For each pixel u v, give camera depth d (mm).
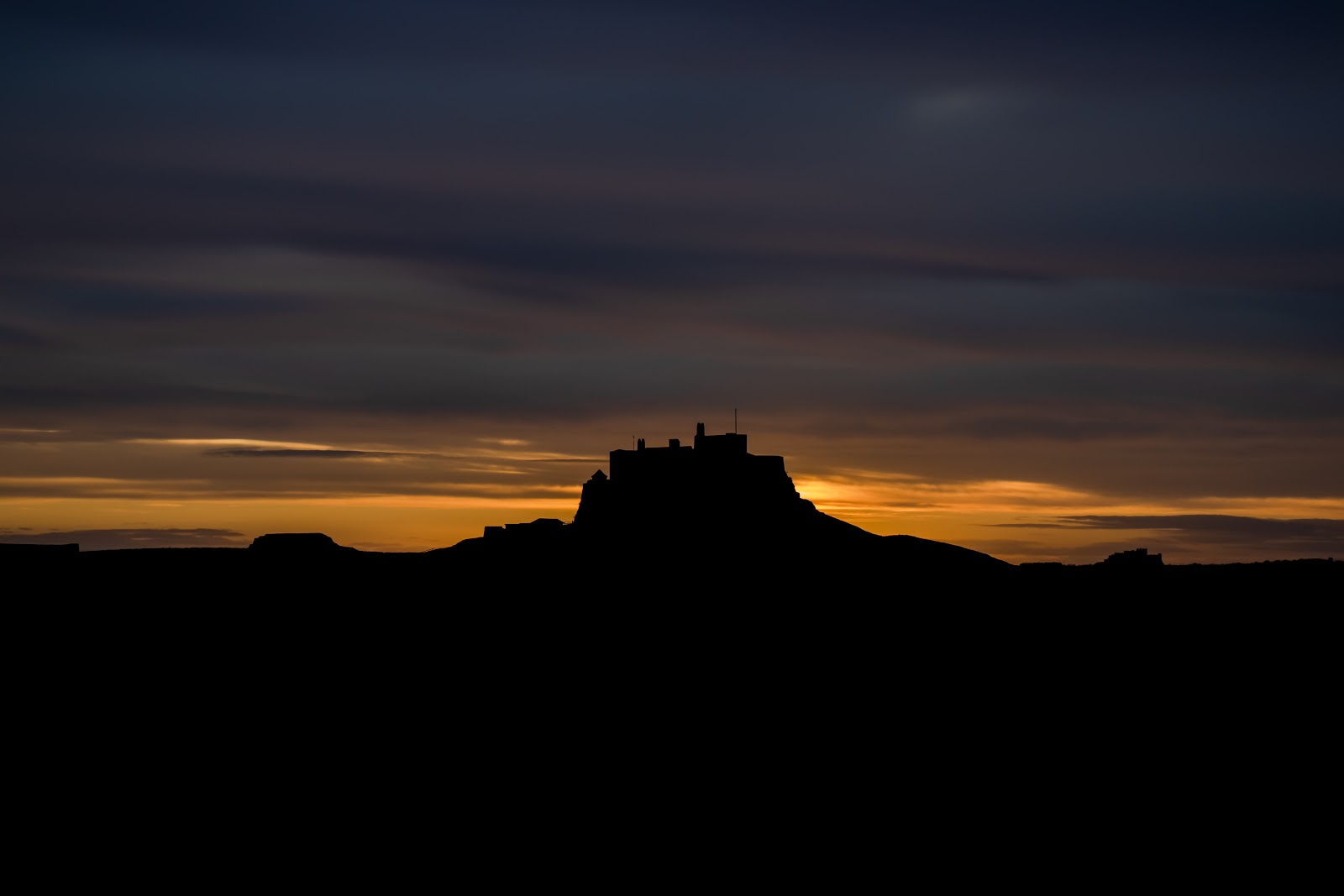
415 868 75500
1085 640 123312
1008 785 89125
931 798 86938
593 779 89000
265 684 105375
